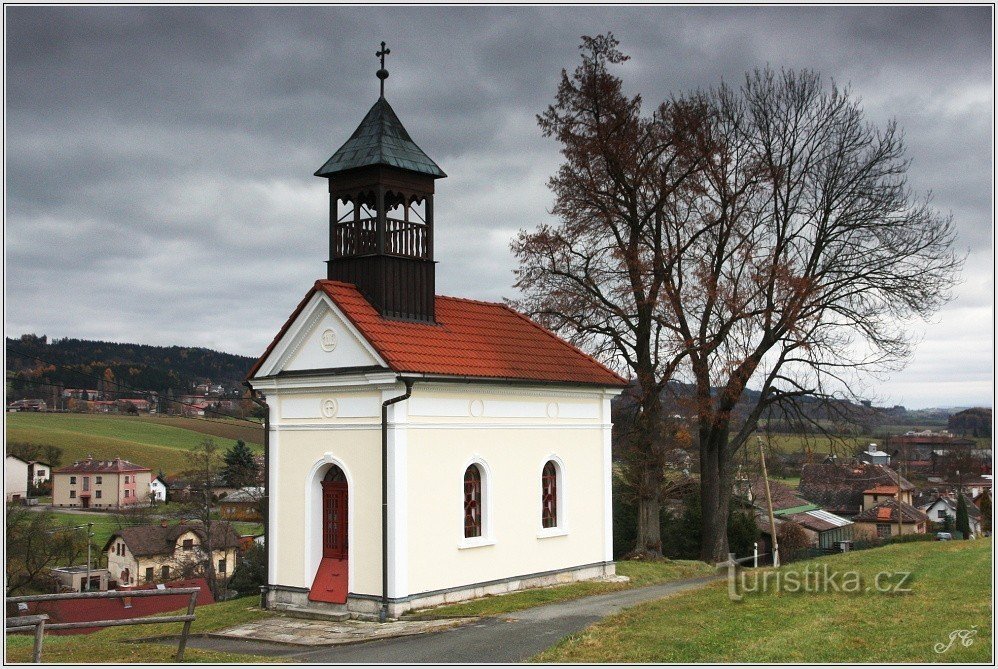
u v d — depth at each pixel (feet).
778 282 105.91
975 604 63.87
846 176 110.11
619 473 134.82
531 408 83.82
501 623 67.21
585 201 107.76
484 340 83.20
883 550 108.78
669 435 112.68
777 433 117.08
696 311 109.19
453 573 76.28
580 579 87.20
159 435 322.96
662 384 109.60
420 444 74.28
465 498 78.79
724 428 114.21
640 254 105.91
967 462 316.40
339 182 80.43
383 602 72.18
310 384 77.87
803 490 286.25
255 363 81.41
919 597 67.72
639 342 110.42
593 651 55.36
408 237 80.33
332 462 76.64
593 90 106.11
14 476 299.38
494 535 79.77
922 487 321.52
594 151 105.09
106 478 285.64
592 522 89.04
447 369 75.72
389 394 73.36
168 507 221.05
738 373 108.78
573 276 110.83
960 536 216.54
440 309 83.97
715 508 116.88
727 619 61.87
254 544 185.26
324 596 75.87
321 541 77.92
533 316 110.52
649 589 84.69
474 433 78.64
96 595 52.60
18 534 185.47
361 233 79.41
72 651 57.41
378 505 73.51
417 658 57.21
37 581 190.19
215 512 198.08
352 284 78.79
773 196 111.24
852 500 282.77
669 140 104.99
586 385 87.20
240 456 251.80
